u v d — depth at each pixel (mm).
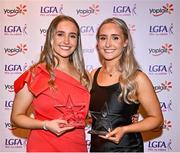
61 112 1518
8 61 2104
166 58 2088
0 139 2129
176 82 2090
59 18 1600
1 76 2107
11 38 2098
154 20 2080
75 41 1587
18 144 2141
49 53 1582
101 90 1553
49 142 1532
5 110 2117
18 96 1553
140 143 1583
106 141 1521
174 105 2098
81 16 2094
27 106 1569
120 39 1547
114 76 1571
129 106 1530
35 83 1525
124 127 1481
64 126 1469
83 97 1543
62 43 1554
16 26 2094
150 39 2086
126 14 2084
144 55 2088
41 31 2090
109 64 1590
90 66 2092
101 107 1522
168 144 2113
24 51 2096
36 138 1551
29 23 2088
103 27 1565
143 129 1506
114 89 1531
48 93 1517
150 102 1539
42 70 1555
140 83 1538
